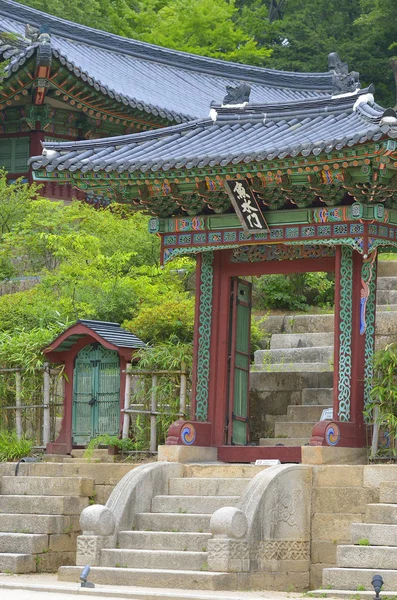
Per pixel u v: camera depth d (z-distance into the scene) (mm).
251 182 18250
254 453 18781
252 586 15305
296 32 55750
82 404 20750
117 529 16328
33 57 33688
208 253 19938
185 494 17328
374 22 51406
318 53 54688
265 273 19562
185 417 19984
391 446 17922
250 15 56406
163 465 17500
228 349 19688
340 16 55312
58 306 25125
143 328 23109
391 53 53406
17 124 37188
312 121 19562
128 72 41500
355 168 17406
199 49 52938
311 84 47062
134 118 37344
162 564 15531
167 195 19375
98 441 20016
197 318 19750
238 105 20562
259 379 22359
